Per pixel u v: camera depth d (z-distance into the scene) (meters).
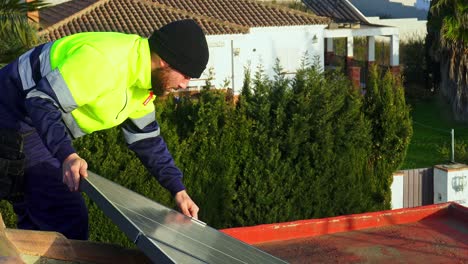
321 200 10.26
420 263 6.66
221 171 9.80
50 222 3.62
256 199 9.91
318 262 6.61
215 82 29.33
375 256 6.79
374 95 10.73
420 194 11.88
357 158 10.47
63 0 33.94
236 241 3.16
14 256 2.37
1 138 3.42
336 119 10.25
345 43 36.12
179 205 3.73
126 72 3.30
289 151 9.96
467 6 25.44
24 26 9.53
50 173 3.58
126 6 29.34
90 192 2.83
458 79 26.62
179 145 9.56
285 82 10.18
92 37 3.31
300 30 30.98
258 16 30.89
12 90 3.39
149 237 2.41
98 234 9.02
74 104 3.19
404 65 33.66
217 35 28.94
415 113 28.83
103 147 9.06
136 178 9.19
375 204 10.87
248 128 9.86
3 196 3.52
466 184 11.84
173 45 3.28
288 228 7.11
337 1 35.16
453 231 7.43
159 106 9.55
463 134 25.17
